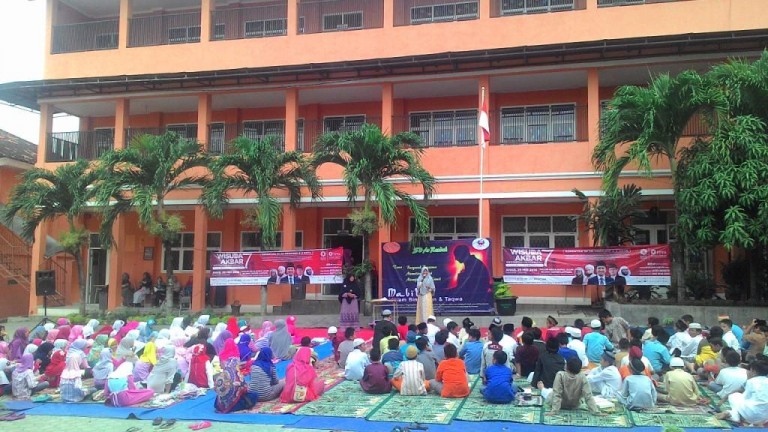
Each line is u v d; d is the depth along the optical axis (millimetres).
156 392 8875
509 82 17234
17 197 16312
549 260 14430
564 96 17906
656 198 15820
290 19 19375
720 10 16141
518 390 8312
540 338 9672
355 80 17344
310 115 19984
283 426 7145
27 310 20203
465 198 16422
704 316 12617
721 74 12047
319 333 14602
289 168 16297
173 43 21047
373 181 14742
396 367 9016
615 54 15430
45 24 21328
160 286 19828
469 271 14875
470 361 9758
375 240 19328
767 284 13156
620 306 13203
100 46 21609
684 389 7637
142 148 15727
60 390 8859
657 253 13680
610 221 14281
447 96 18938
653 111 12164
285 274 15812
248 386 8250
